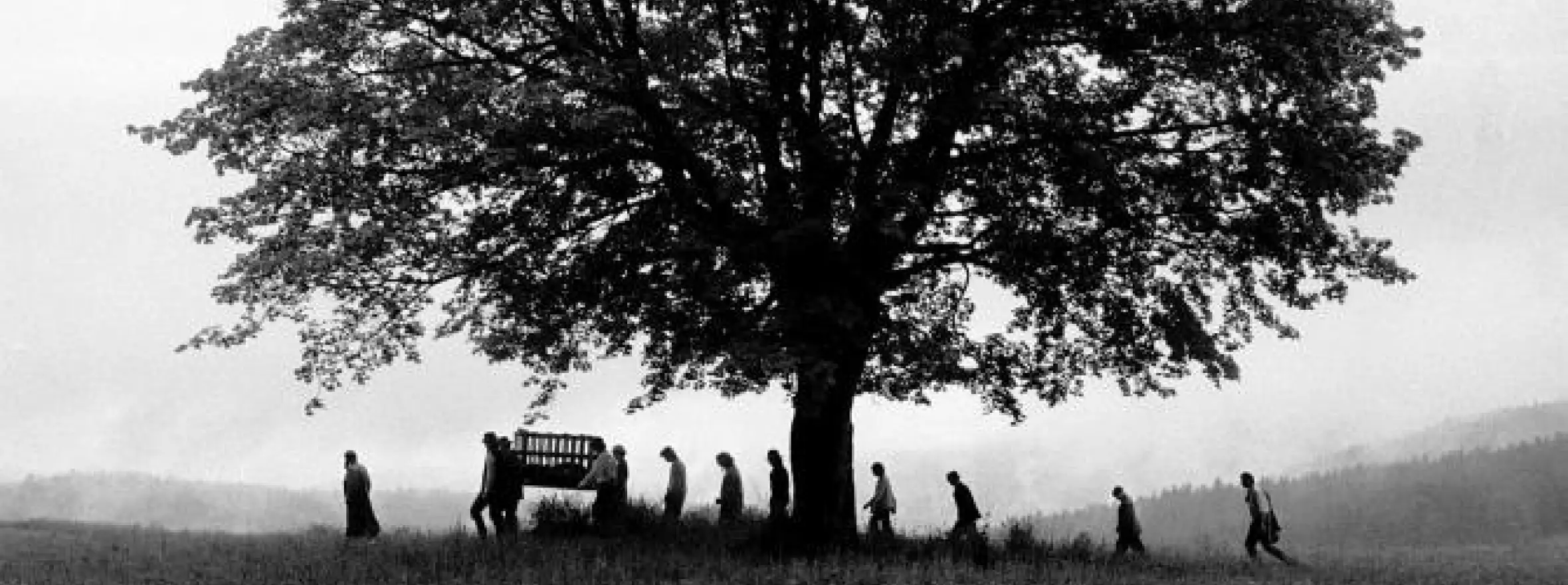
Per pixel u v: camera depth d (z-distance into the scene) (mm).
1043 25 18016
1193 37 17172
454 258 17719
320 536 22250
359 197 16031
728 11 17859
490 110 16016
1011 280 18469
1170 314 19672
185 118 16688
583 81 15914
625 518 20125
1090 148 17250
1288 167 17500
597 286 18500
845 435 18047
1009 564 15812
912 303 20703
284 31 16984
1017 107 17469
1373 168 17703
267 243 16203
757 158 18000
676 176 17688
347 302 17844
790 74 17969
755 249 16625
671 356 17516
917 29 16766
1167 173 18156
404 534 21500
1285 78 17188
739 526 20938
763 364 14992
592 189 17828
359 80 16938
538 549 16562
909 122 19125
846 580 14023
